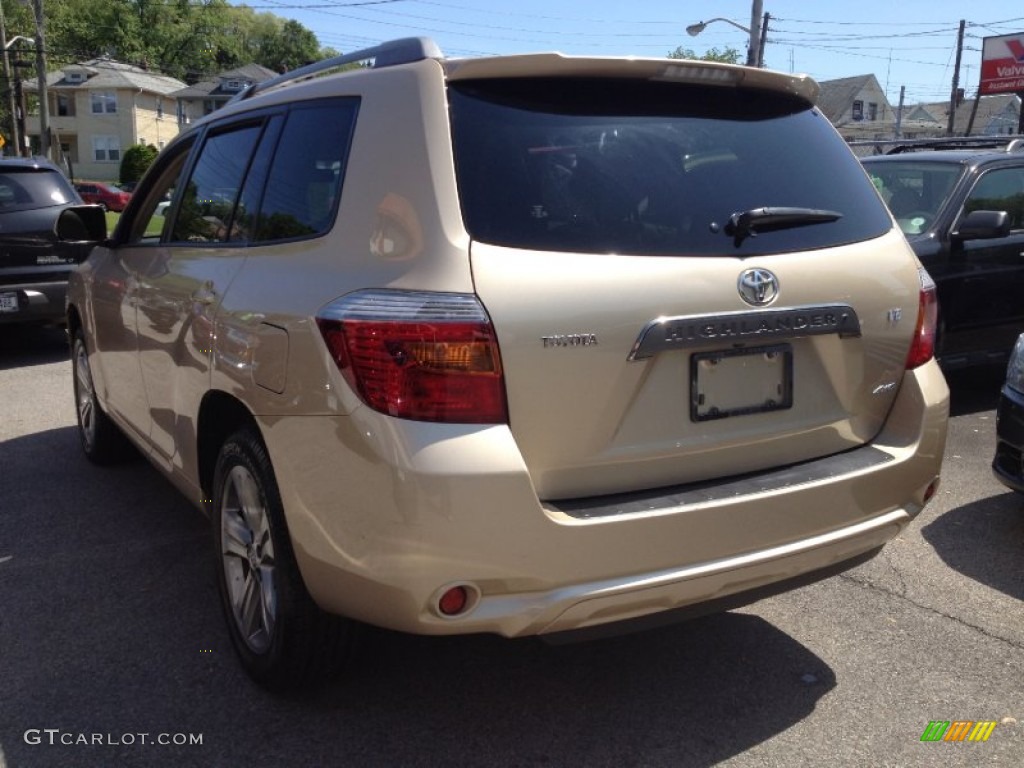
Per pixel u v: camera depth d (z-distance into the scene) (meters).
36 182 9.16
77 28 79.25
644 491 2.79
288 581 2.96
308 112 3.30
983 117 69.75
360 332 2.58
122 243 4.91
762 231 2.96
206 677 3.38
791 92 3.33
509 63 2.82
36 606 3.94
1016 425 4.59
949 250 6.70
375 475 2.53
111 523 4.88
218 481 3.39
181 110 77.06
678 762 2.92
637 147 2.93
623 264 2.70
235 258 3.41
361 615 2.72
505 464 2.49
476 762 2.92
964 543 4.64
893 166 7.60
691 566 2.73
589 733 3.07
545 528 2.54
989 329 6.99
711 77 3.11
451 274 2.55
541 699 3.26
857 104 69.44
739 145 3.12
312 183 3.13
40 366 9.05
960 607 3.97
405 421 2.51
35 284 8.94
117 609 3.91
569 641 2.72
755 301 2.84
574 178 2.79
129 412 4.65
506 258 2.59
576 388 2.62
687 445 2.82
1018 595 4.09
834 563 3.12
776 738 3.05
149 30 85.12
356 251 2.78
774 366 2.96
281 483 2.87
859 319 3.06
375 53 3.15
